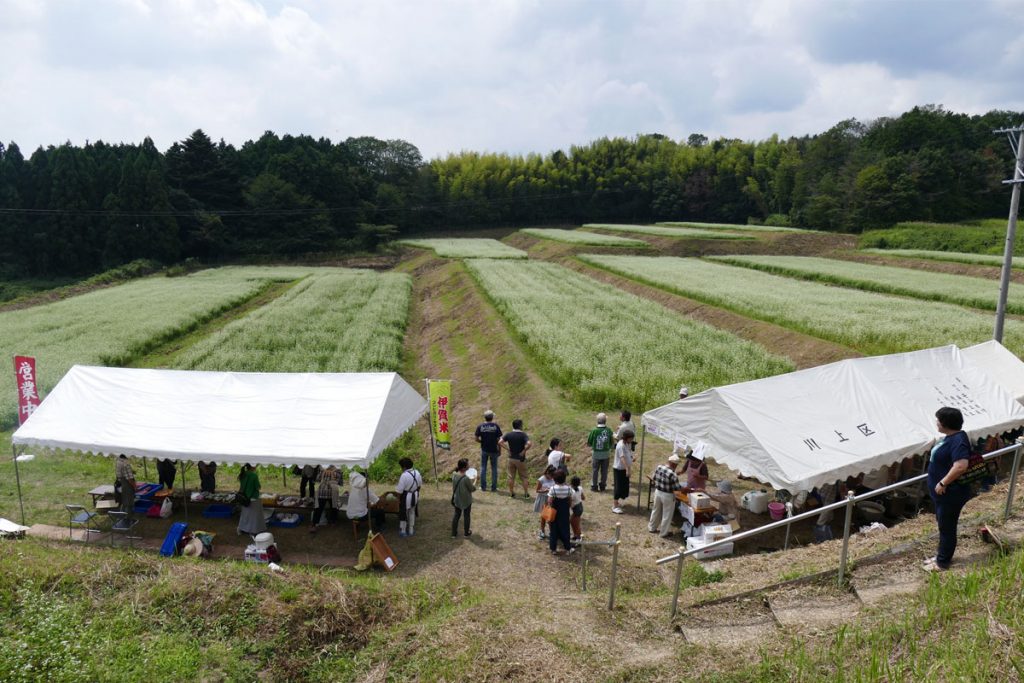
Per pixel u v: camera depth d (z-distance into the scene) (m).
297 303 47.50
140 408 14.09
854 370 13.81
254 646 8.17
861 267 55.78
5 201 78.19
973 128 112.19
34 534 13.08
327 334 35.94
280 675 7.82
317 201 97.12
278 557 12.08
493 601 8.83
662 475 12.71
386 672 7.58
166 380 14.84
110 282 69.62
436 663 7.43
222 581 9.20
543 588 10.66
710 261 65.94
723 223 123.75
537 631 7.66
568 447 18.23
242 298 53.09
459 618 8.27
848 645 6.38
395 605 9.05
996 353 16.86
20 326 38.09
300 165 97.75
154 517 14.40
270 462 12.70
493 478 16.69
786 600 7.66
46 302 60.19
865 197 90.50
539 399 22.09
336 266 85.31
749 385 12.88
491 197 122.25
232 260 88.00
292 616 8.61
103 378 14.85
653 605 8.16
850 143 115.31
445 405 18.31
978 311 34.66
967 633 5.96
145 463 16.94
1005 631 5.81
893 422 12.91
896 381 13.93
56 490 15.92
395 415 14.37
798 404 12.77
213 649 8.03
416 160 124.19
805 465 11.48
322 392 14.34
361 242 96.19
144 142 98.62
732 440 12.28
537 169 125.19
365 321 40.22
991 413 13.94
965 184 94.19
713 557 11.45
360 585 9.44
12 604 8.68
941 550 7.47
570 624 7.84
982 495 10.96
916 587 7.32
